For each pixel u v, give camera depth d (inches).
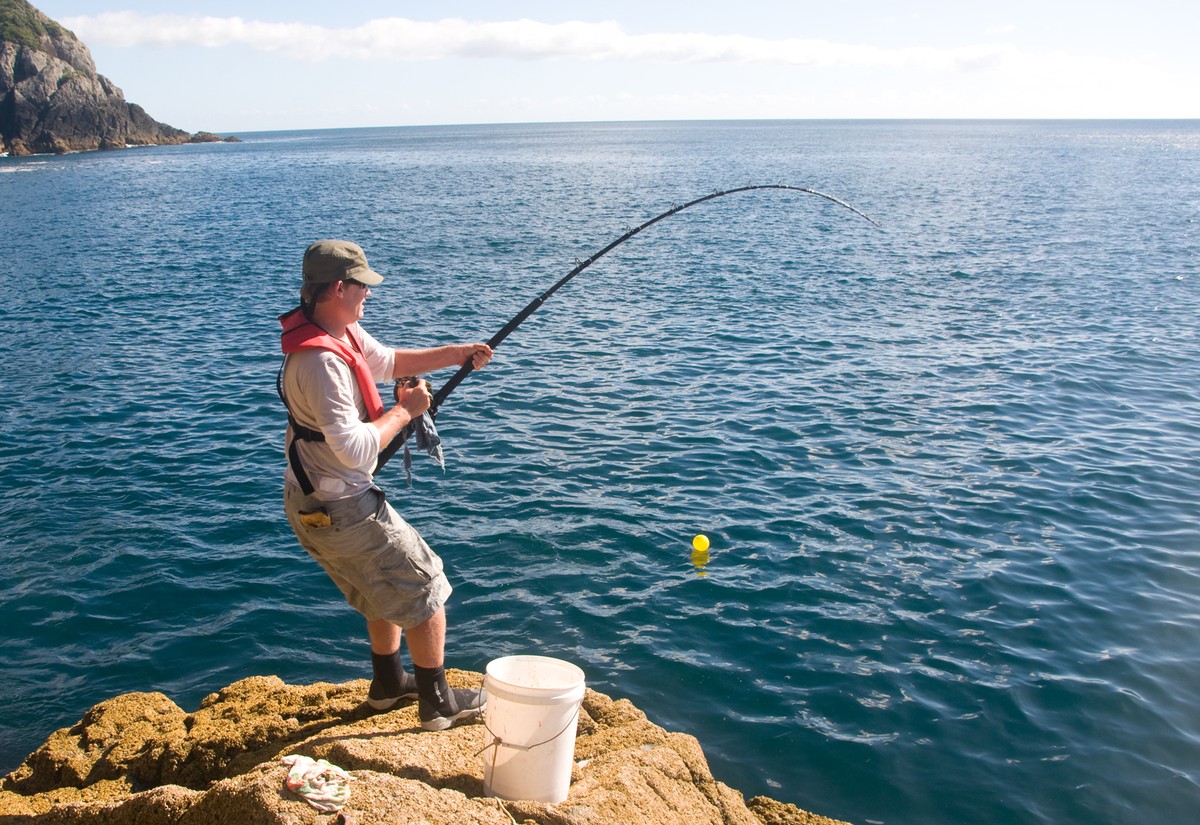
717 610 268.2
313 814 108.8
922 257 975.6
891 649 247.3
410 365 152.3
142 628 261.7
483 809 116.1
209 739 155.0
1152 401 474.6
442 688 147.2
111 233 1272.1
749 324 657.6
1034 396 482.0
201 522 333.7
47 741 171.8
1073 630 256.4
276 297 795.4
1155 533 319.3
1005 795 191.8
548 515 335.3
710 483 367.2
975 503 345.7
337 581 143.5
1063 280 832.9
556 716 124.6
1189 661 240.5
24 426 449.1
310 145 5974.4
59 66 4109.3
